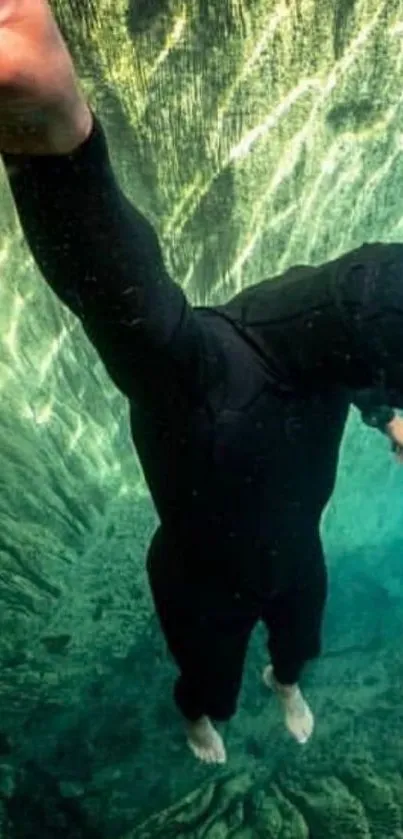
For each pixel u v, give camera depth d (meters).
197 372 1.97
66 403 4.38
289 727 3.09
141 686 3.54
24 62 1.34
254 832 3.09
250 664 3.58
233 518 2.20
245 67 5.33
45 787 3.23
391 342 1.93
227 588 2.34
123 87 5.11
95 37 5.10
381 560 3.95
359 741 3.35
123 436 4.50
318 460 2.25
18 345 4.34
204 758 3.14
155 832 3.11
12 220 4.60
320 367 2.06
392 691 3.52
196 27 5.25
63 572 3.89
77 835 3.12
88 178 1.61
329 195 5.25
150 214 4.97
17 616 3.70
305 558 2.39
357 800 3.15
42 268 1.79
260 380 2.09
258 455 2.12
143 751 3.35
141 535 4.06
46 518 3.99
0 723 3.40
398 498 4.17
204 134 5.18
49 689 3.52
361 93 5.45
